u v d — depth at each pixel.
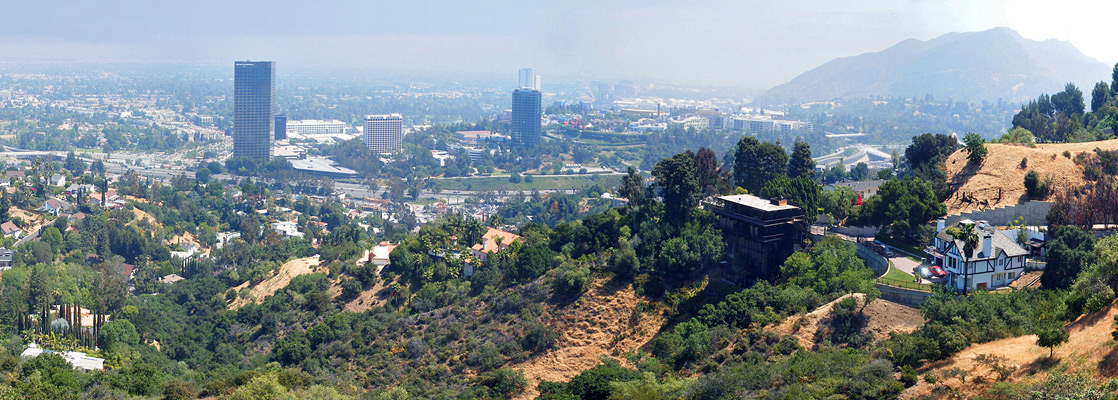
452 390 188.25
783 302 177.62
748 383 144.75
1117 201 191.25
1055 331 125.38
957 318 145.88
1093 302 134.25
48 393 162.12
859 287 172.75
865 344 160.25
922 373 137.88
